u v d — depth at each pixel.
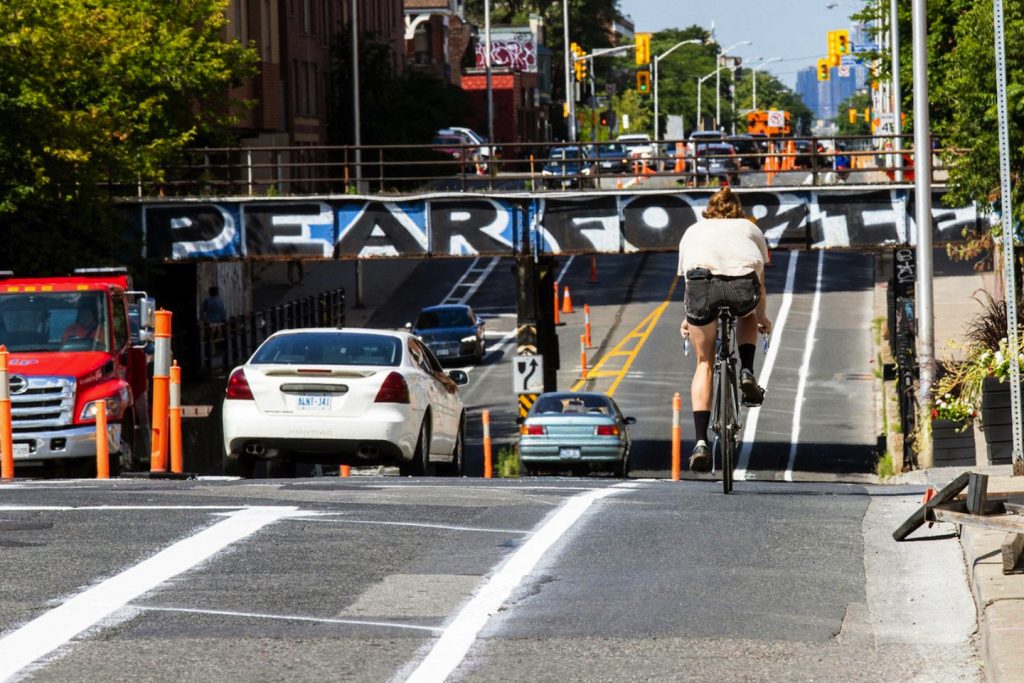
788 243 119.62
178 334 130.38
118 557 25.89
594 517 30.23
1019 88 83.12
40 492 34.53
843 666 19.83
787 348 162.00
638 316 184.38
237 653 20.31
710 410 32.94
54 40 96.56
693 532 28.59
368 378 54.50
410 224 123.25
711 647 20.69
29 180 98.94
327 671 19.53
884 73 154.50
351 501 32.38
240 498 32.84
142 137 117.81
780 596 23.59
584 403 92.56
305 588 23.83
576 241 122.12
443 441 62.56
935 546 27.06
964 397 54.41
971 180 86.88
